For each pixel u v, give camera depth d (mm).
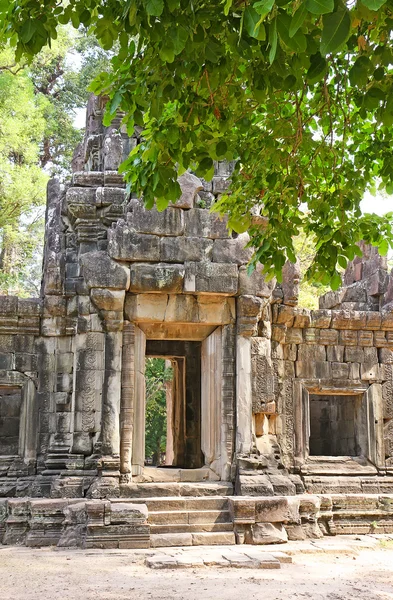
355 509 17516
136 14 6898
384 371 19250
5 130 25688
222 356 16641
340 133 11008
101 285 15891
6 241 30312
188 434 20984
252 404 16547
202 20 7023
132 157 9297
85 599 9984
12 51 25312
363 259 21688
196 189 16688
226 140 9570
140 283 16062
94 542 13812
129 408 16016
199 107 8648
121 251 16016
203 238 16531
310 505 15883
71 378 17109
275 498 15031
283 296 18188
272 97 8656
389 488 18453
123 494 15250
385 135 10234
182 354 21188
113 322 16078
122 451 15820
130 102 8312
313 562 13148
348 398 20484
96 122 19156
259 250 10172
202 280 16250
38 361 17328
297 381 18688
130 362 16188
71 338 17297
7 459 16875
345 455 20625
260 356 16828
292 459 18234
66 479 15727
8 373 17125
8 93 25469
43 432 17062
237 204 10914
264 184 10812
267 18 6305
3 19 7523
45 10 7555
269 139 9992
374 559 13664
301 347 18859
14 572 11781
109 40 7695
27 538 14719
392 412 19125
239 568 12312
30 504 15023
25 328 17281
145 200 8922
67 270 17406
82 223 17188
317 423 22312
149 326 16672
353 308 20547
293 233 10492
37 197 27188
